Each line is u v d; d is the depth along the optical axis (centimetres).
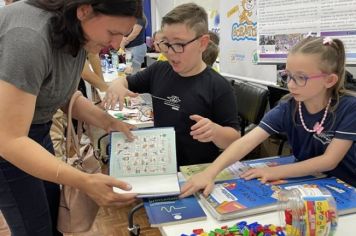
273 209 91
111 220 230
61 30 90
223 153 115
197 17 131
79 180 90
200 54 137
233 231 78
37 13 89
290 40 180
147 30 619
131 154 108
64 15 88
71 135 122
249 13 254
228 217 87
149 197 95
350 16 150
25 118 86
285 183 104
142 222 212
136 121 206
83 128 146
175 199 96
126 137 113
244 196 95
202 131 116
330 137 114
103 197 92
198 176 104
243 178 107
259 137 121
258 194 97
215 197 95
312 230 74
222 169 109
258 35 201
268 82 242
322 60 107
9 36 83
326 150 114
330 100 114
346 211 89
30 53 83
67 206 113
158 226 85
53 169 88
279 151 198
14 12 88
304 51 108
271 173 108
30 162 86
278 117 124
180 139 143
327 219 74
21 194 107
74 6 85
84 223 115
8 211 110
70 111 120
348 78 180
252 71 261
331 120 114
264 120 125
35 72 85
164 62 155
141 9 91
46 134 115
